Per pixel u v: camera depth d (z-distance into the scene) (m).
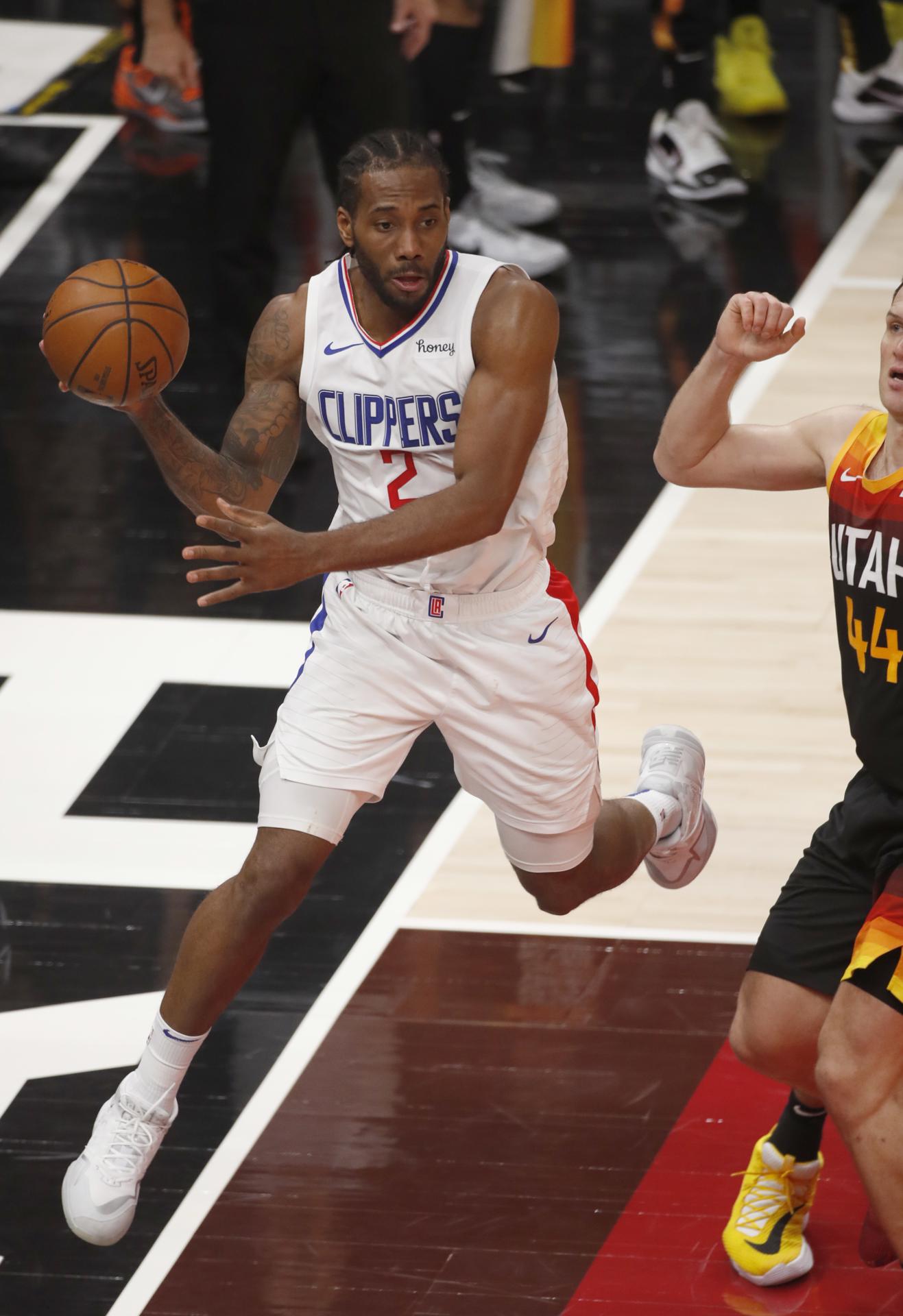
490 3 29.94
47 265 24.20
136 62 25.83
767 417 19.47
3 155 27.88
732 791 14.18
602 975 12.33
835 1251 10.09
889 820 8.87
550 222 25.11
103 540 18.42
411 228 8.59
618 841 10.73
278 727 9.59
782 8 33.75
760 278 23.27
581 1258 10.05
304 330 9.34
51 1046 11.86
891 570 8.51
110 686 16.02
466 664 9.55
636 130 28.53
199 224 25.39
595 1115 11.09
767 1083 11.32
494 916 13.02
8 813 14.35
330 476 19.28
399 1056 11.65
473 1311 9.70
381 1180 10.65
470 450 8.84
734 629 16.34
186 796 14.55
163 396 20.80
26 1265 10.12
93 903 13.29
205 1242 10.24
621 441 19.72
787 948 9.28
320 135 18.77
